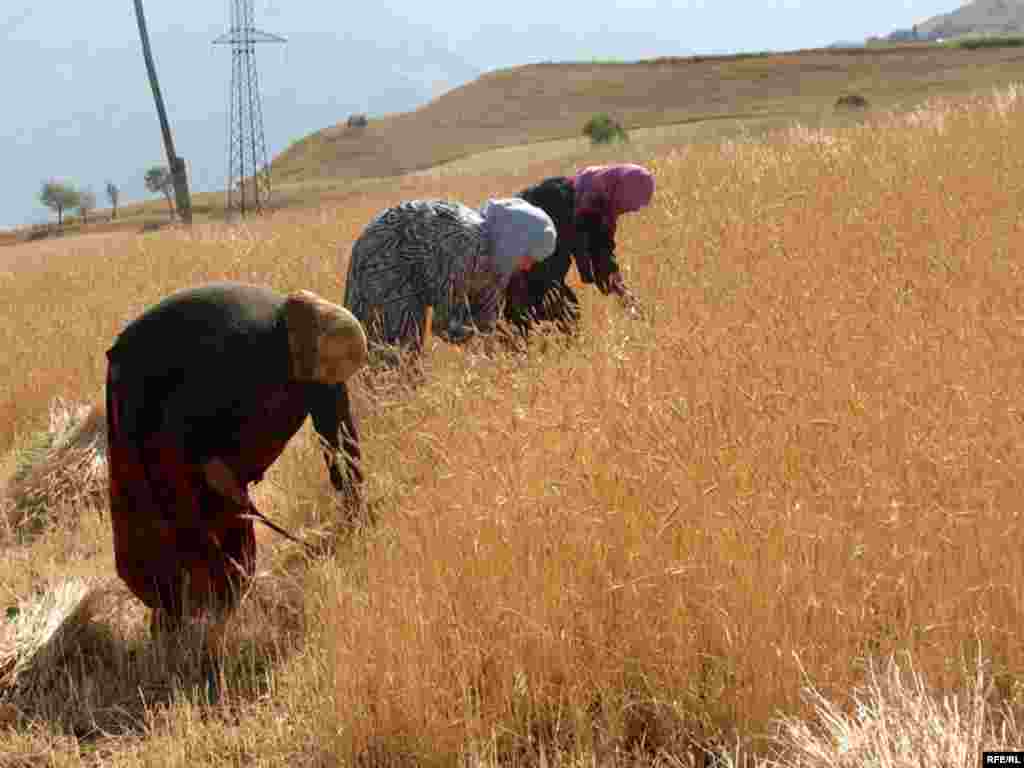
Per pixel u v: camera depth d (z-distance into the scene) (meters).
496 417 5.38
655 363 5.82
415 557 4.70
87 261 19.70
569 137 91.75
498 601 4.29
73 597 5.56
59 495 7.68
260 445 5.14
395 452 6.11
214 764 4.14
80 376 10.52
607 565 4.39
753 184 12.20
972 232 8.42
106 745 4.48
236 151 62.16
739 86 110.62
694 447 4.72
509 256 6.96
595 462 4.76
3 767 4.34
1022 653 3.83
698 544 4.30
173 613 5.32
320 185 78.31
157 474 5.02
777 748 3.74
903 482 4.41
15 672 5.04
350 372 5.02
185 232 22.17
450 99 134.25
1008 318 5.89
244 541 5.42
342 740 4.11
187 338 4.93
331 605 4.75
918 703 3.46
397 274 6.93
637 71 128.50
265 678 4.84
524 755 3.98
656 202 12.11
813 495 4.37
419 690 4.09
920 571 4.05
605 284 8.30
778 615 3.98
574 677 4.15
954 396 4.88
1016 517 4.10
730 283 8.14
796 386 5.24
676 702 3.93
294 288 10.93
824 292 7.14
